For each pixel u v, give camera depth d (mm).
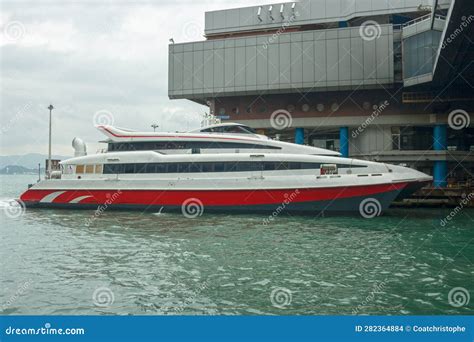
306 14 43094
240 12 45062
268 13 44094
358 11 41375
